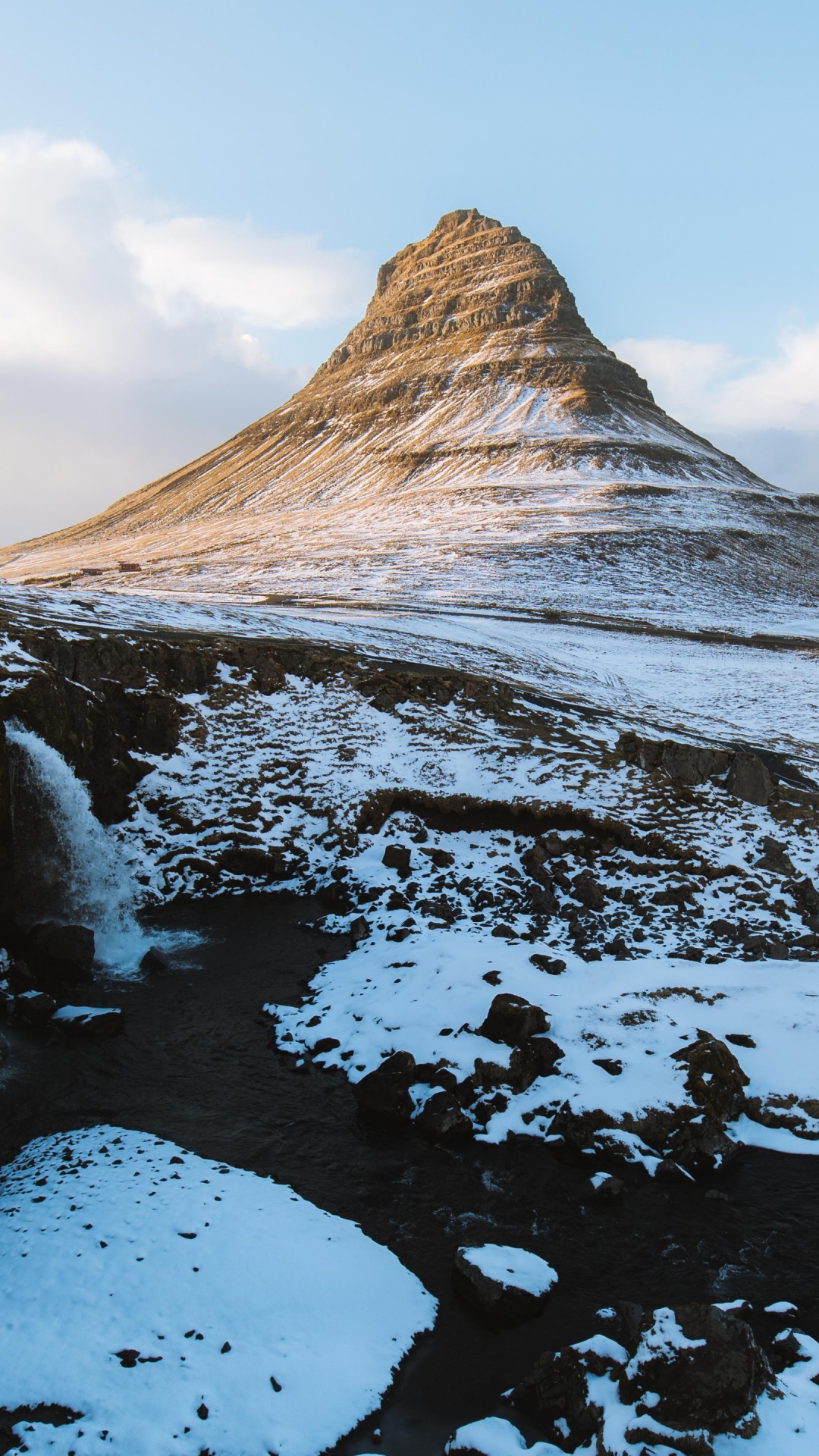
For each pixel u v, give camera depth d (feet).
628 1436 20.57
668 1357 21.66
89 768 60.18
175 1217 27.99
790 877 59.77
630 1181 31.53
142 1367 22.54
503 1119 34.50
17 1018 42.09
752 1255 27.99
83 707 61.36
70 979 46.09
